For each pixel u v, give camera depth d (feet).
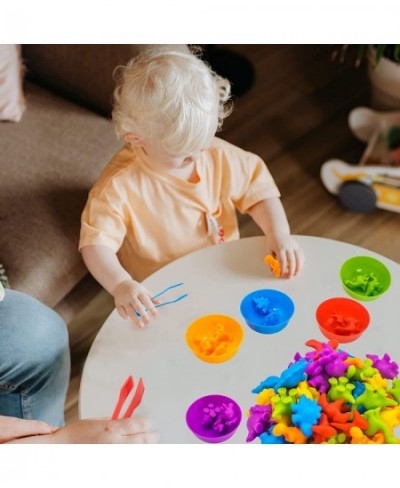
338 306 3.61
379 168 5.70
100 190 4.17
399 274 3.80
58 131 4.95
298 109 6.95
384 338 3.52
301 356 3.44
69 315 4.73
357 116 6.19
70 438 3.10
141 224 4.35
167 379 3.43
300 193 6.19
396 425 2.96
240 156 4.37
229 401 3.26
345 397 2.94
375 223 5.94
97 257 4.01
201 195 4.28
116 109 3.93
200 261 3.94
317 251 3.96
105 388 3.41
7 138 4.88
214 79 3.94
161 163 3.94
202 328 3.60
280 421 2.92
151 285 3.83
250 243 4.04
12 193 4.58
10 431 3.23
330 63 7.38
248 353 3.51
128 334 3.62
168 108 3.62
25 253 4.34
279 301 3.69
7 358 3.76
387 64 5.87
